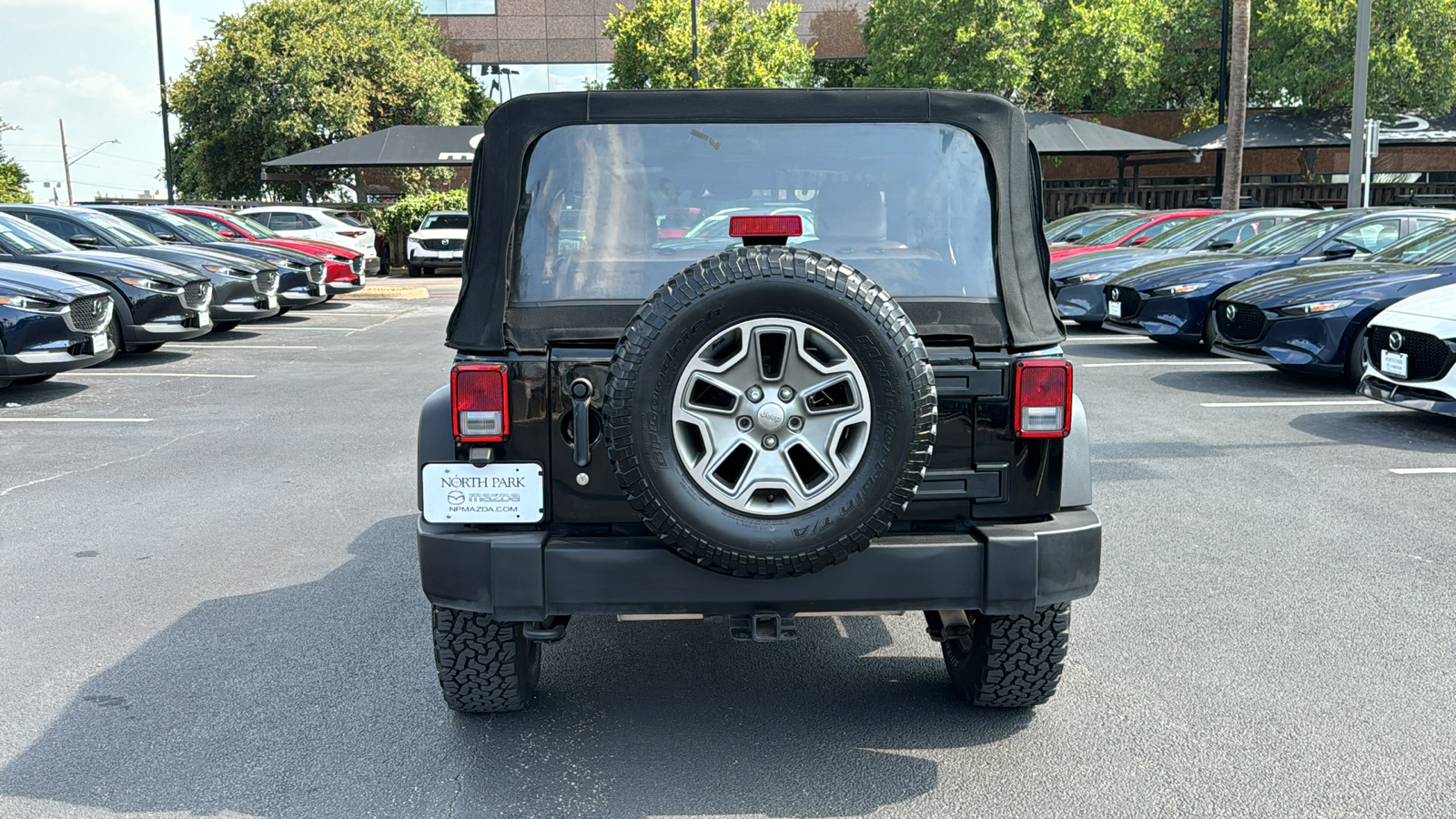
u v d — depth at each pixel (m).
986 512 3.27
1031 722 3.76
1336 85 32.09
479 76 41.06
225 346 14.30
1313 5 30.98
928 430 2.91
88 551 5.79
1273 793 3.26
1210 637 4.50
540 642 4.07
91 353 10.45
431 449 3.29
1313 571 5.30
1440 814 3.13
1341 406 9.48
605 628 4.76
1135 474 7.20
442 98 35.44
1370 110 31.41
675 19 29.80
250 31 32.53
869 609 3.16
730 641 4.59
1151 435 8.38
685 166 3.39
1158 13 33.03
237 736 3.67
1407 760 3.45
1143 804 3.20
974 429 3.24
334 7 33.94
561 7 40.84
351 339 15.03
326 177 36.09
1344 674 4.12
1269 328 10.22
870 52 33.47
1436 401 7.98
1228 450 7.87
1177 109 37.16
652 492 2.85
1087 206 29.92
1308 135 31.19
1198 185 37.66
